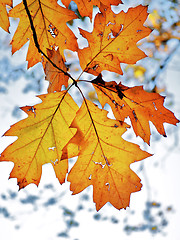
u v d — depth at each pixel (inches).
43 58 22.1
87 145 20.4
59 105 20.1
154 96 20.3
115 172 20.6
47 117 20.1
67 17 21.5
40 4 21.3
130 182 20.5
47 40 21.9
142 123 20.6
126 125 20.6
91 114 20.5
